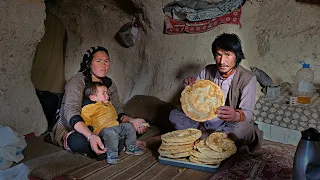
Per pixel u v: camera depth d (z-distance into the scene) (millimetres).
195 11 3141
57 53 3709
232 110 2326
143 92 3592
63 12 4059
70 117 2359
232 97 2510
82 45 4078
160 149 2299
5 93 2727
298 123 2748
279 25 3326
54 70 3670
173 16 3275
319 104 2818
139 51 3701
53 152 2510
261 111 2900
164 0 3287
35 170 2131
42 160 2326
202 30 3176
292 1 3213
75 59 4105
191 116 2408
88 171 2152
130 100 3490
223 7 3055
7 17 2619
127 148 2488
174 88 3398
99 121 2434
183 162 2219
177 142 2211
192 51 3293
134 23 3664
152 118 3252
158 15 3383
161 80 3488
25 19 2740
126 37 3643
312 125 2703
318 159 1473
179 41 3355
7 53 2707
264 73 3139
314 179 1461
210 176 2107
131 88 3779
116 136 2312
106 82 2676
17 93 2820
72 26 4070
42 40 3570
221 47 2355
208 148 2178
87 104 2473
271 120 2850
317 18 3174
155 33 3498
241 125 2400
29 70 2924
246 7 3104
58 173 2105
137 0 3373
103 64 2510
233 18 3037
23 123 2854
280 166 2297
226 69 2424
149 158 2406
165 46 3457
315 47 3236
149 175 2117
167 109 3219
